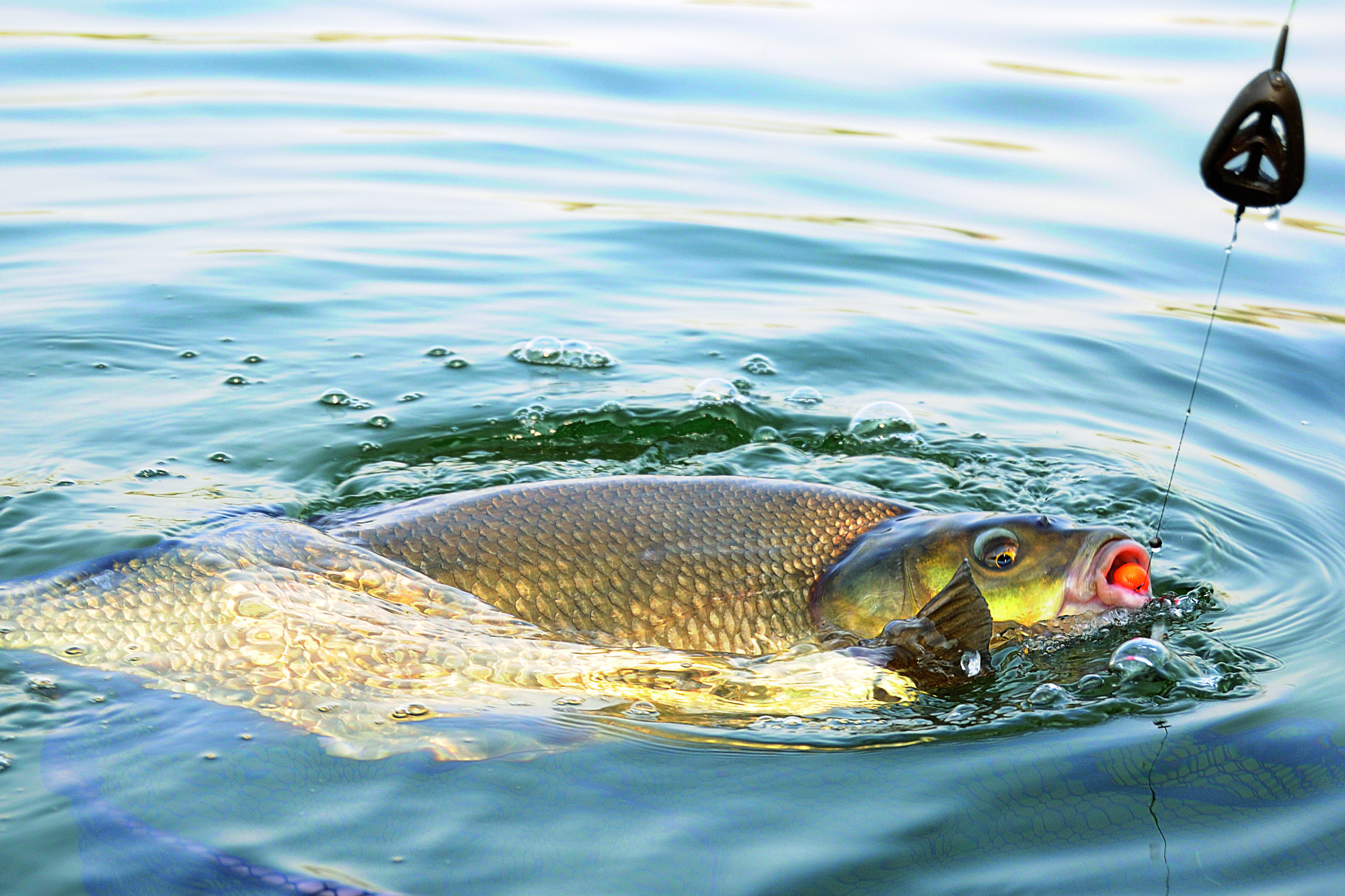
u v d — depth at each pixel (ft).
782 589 4.04
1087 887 3.61
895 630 4.02
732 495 4.11
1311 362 5.05
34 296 5.05
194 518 4.26
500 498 4.05
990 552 4.06
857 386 4.90
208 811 3.68
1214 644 4.06
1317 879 3.61
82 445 4.50
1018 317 5.24
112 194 5.65
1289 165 3.82
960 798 3.74
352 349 4.93
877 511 4.15
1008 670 4.02
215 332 4.96
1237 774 3.78
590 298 5.24
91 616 3.90
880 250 5.57
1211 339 5.14
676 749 3.83
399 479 4.48
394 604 3.94
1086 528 4.11
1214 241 5.76
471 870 3.61
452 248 5.45
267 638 3.89
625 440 4.65
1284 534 4.38
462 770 3.76
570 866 3.62
